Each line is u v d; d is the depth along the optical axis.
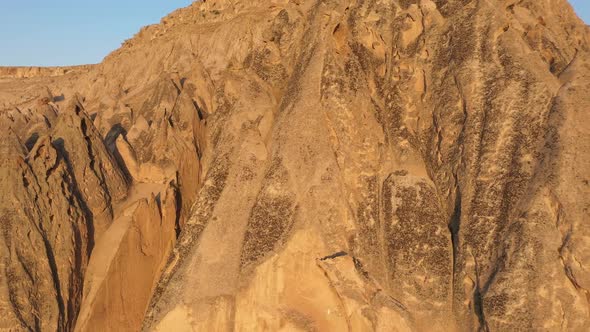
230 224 17.78
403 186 17.89
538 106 17.22
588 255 14.79
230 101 22.47
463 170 17.41
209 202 18.58
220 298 16.72
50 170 18.44
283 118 18.64
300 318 16.25
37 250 17.47
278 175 17.64
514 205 16.27
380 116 19.20
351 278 16.12
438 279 16.77
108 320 18.23
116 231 19.03
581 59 17.69
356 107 18.67
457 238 16.83
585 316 14.66
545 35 20.70
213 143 22.25
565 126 16.45
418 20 20.31
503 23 18.86
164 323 16.58
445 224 17.39
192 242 18.14
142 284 18.95
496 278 15.46
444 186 17.89
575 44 23.22
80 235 18.50
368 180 18.14
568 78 17.50
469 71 18.34
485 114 17.73
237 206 18.03
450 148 18.19
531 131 17.00
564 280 15.00
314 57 19.16
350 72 19.12
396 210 17.62
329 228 17.03
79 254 18.38
